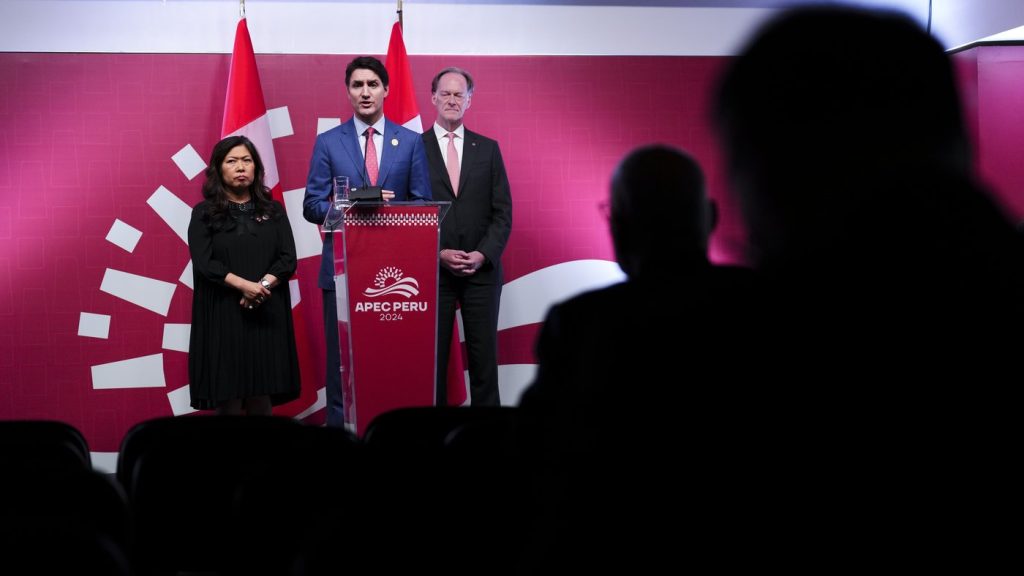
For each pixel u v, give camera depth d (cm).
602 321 111
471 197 566
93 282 596
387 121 535
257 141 579
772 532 96
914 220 89
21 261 591
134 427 256
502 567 167
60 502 174
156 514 223
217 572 226
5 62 592
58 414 592
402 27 619
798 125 90
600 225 634
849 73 89
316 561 142
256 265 507
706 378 102
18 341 590
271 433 228
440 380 550
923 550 90
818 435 93
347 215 399
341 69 615
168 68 604
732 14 638
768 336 96
